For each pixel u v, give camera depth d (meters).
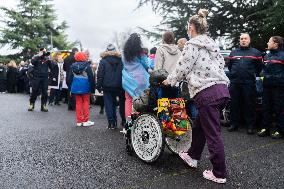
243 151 6.20
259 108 8.58
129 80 7.07
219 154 4.48
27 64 19.80
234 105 8.09
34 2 41.03
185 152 5.26
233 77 7.99
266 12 11.45
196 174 4.84
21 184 4.27
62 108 12.51
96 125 8.77
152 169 5.01
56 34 42.06
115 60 7.86
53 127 8.33
